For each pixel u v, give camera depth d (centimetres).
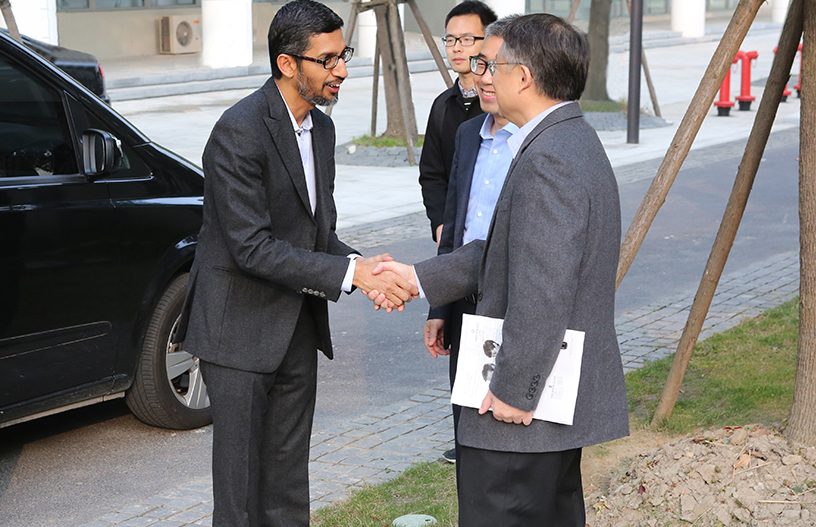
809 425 374
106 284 461
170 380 495
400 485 422
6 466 463
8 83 451
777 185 1176
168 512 412
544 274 252
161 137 1523
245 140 311
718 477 366
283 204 326
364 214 1048
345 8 2783
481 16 421
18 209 428
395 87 1494
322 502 410
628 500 377
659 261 852
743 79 1900
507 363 256
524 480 272
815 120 377
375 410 527
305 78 317
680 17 3647
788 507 345
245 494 335
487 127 353
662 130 1642
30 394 438
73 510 418
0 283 420
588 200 257
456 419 364
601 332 270
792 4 419
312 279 317
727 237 450
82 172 464
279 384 351
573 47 269
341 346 647
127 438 499
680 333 647
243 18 2484
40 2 1958
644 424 480
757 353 588
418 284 318
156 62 2541
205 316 327
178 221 490
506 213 269
